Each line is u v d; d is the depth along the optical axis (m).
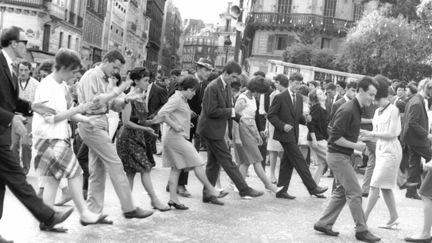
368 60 41.03
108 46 68.44
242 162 10.23
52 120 6.27
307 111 13.95
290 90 10.41
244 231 7.51
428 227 7.71
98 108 6.91
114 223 7.27
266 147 11.75
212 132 9.11
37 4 42.66
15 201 8.05
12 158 5.61
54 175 6.43
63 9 46.09
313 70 29.97
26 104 6.20
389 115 8.25
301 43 48.22
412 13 50.28
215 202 9.13
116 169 7.07
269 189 10.14
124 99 7.39
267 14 51.97
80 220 6.76
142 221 7.52
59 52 6.45
